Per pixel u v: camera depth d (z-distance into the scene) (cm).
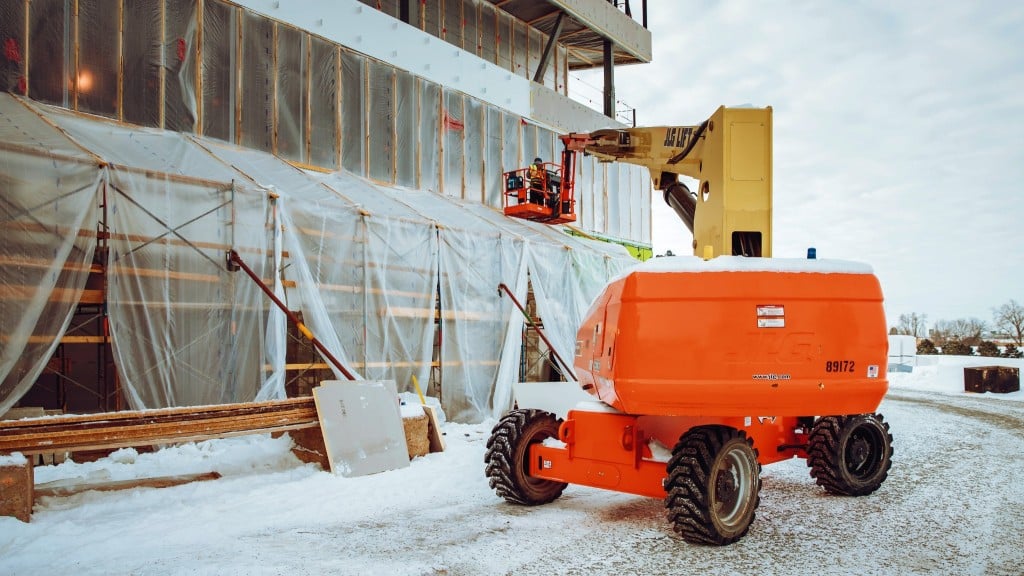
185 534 524
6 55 1065
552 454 596
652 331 491
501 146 1922
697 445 491
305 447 817
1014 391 2128
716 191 558
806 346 493
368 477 745
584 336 620
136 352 902
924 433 1137
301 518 576
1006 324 6894
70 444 598
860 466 688
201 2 1290
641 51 2452
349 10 1541
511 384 1387
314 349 1123
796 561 463
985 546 502
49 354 824
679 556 473
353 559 462
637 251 2502
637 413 505
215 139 1297
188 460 832
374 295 1183
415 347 1245
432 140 1723
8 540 500
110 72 1170
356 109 1553
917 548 496
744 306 489
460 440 1034
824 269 506
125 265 898
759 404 489
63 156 848
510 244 1442
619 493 681
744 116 554
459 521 568
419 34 1695
